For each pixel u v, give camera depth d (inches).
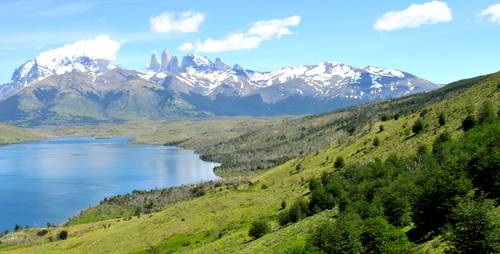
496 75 7244.1
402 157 5821.9
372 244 2178.9
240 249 4089.6
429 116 7500.0
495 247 1609.3
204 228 6530.5
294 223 4744.1
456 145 3991.1
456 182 2261.3
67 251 6963.6
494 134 3235.7
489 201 1708.9
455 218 1758.1
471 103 6520.7
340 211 4111.7
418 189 2518.5
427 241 2177.7
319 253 2393.0
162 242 6264.8
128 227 7564.0
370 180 4896.7
